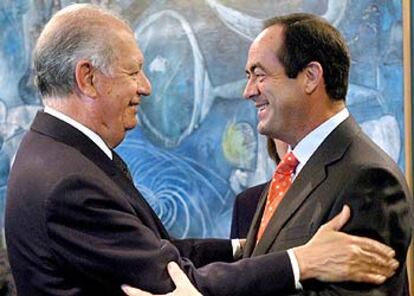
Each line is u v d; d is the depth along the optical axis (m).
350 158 1.59
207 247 2.00
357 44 2.97
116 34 1.65
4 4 3.12
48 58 1.64
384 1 2.96
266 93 1.69
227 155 3.03
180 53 3.03
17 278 1.63
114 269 1.55
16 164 1.66
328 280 1.52
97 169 1.60
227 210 3.03
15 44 3.12
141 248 1.57
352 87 2.97
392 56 2.96
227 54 3.02
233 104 3.02
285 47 1.66
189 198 3.04
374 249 1.50
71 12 1.66
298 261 1.54
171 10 3.03
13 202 1.61
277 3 3.00
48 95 1.68
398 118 2.96
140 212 1.67
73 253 1.54
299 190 1.65
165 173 3.06
